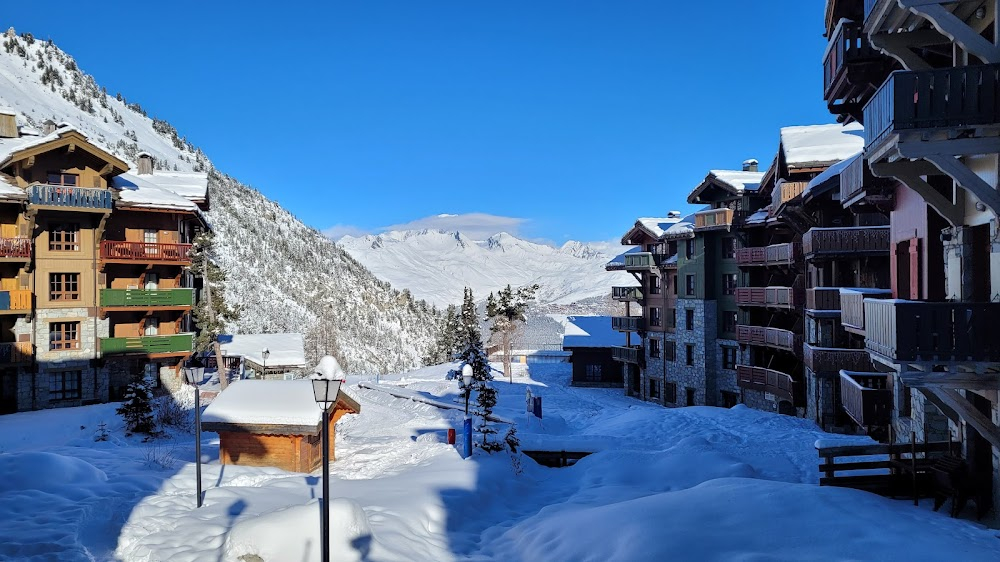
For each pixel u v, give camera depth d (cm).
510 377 5731
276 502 1348
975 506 1257
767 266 3725
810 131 3061
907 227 1662
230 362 4853
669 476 1708
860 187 1773
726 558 973
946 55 1307
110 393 3488
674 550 1009
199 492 1321
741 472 1662
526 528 1284
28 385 3138
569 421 3341
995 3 1053
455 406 3312
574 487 1733
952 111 1051
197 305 4341
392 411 3397
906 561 902
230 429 1781
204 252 4488
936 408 1528
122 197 3459
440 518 1328
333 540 1027
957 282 1330
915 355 1118
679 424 2798
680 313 4725
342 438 2400
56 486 1362
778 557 958
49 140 3127
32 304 3147
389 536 1139
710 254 4472
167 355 3569
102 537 1128
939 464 1315
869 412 1852
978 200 1113
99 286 3356
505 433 2317
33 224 3111
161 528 1170
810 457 2070
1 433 2566
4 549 1005
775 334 3603
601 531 1141
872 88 1742
